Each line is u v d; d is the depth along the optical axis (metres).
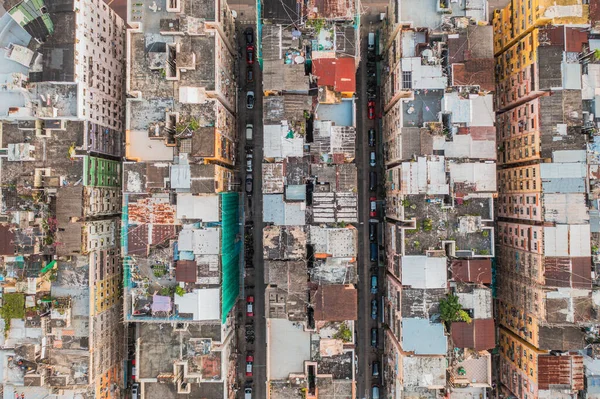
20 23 52.03
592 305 51.97
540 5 50.66
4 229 53.19
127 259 54.22
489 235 53.62
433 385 52.72
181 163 52.47
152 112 53.38
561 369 53.62
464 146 52.47
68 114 52.72
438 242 53.44
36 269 54.38
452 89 52.81
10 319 55.06
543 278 52.19
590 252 51.81
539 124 52.41
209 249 53.09
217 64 53.28
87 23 54.38
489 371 53.62
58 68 51.84
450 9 53.03
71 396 55.16
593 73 52.38
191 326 57.00
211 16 53.25
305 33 53.47
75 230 53.06
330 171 53.72
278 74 52.75
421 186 52.25
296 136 53.41
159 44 53.12
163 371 56.94
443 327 52.97
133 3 53.75
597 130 52.81
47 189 54.09
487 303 53.22
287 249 53.34
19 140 54.16
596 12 51.38
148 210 53.16
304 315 53.44
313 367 56.16
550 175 52.06
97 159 57.44
